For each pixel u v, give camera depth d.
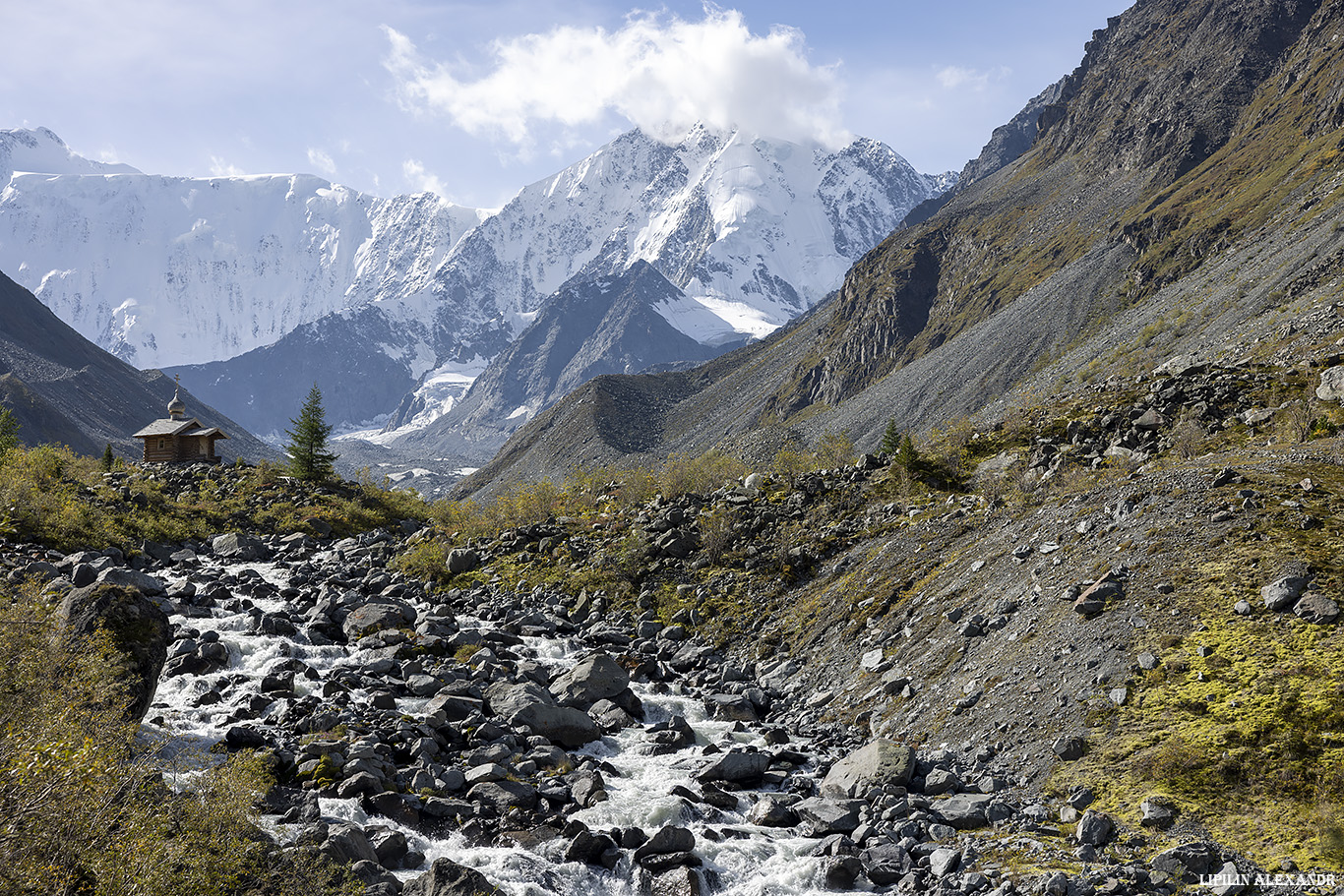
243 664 24.55
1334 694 15.68
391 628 28.97
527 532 40.75
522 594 35.03
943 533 28.98
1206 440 31.36
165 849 11.98
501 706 22.09
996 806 16.62
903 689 22.42
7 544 33.62
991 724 19.34
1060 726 18.08
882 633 25.39
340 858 13.85
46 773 11.47
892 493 34.72
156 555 39.69
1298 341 43.41
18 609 17.39
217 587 32.84
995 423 40.44
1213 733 16.08
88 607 17.92
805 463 45.44
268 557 43.41
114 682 15.84
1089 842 14.77
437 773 18.22
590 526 39.94
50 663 15.31
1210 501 22.28
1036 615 21.72
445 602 34.84
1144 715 17.20
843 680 24.70
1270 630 17.75
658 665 27.73
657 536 36.28
